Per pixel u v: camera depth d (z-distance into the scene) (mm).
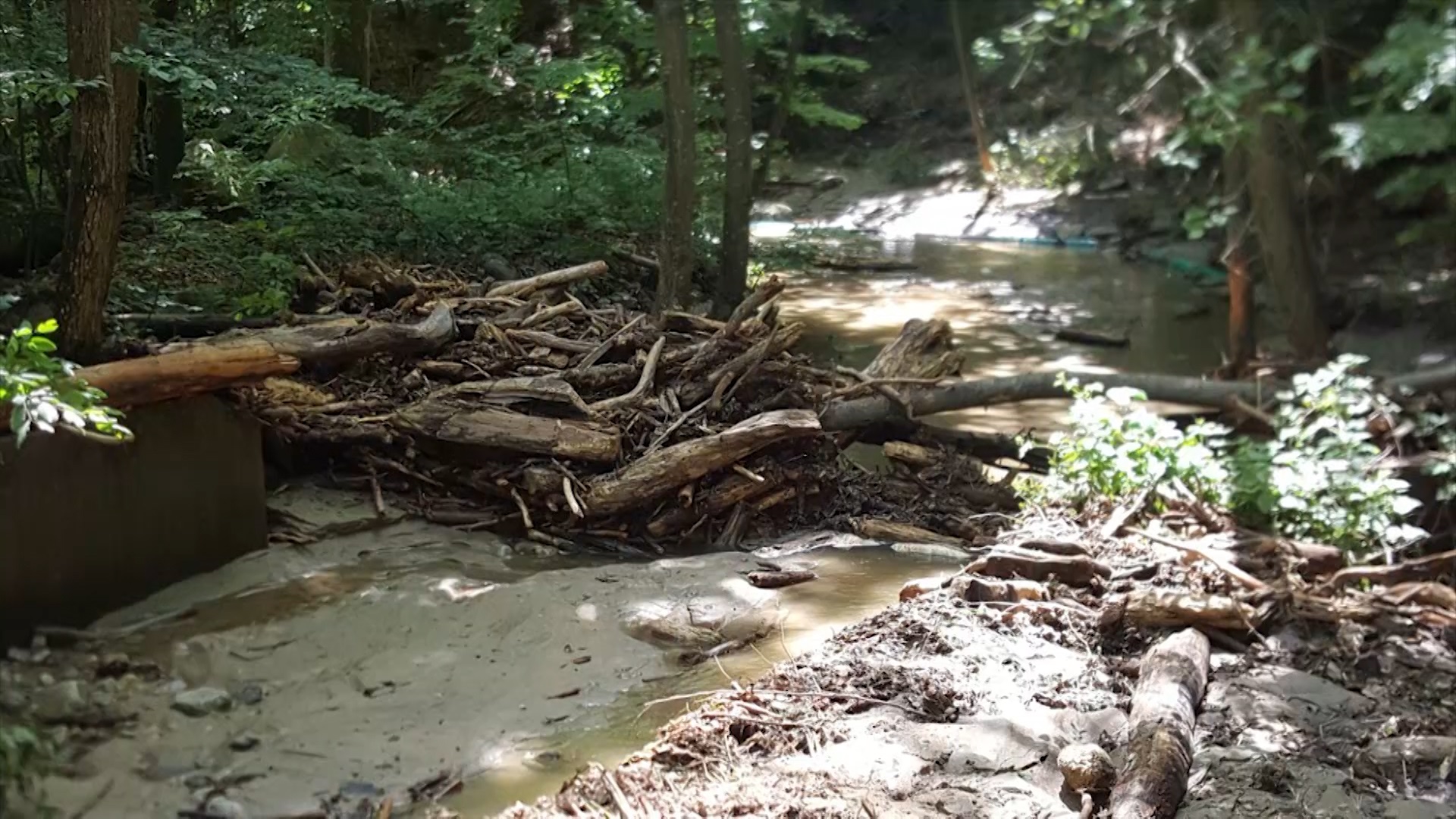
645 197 12742
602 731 4941
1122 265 21203
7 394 4473
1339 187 15516
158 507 5754
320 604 5867
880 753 4836
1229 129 11195
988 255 22344
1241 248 13703
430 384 7750
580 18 15453
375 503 7020
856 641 5883
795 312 16391
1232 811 4652
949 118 29078
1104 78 20922
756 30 13648
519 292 8859
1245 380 12281
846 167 29016
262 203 10875
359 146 11836
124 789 4242
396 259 10102
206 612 5652
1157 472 7793
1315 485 7832
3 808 3914
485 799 4398
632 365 8086
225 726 4738
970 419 11008
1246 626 6266
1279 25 11891
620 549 7125
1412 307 14875
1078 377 10555
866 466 8984
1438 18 9992
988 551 7367
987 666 5742
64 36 8023
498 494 7227
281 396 7133
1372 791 4875
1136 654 6105
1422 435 9570
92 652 5168
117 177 6281
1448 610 6777
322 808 4215
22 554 5141
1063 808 4547
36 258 8312
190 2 11664
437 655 5484
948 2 27953
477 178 12250
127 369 5492
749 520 7609
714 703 5148
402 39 16422
